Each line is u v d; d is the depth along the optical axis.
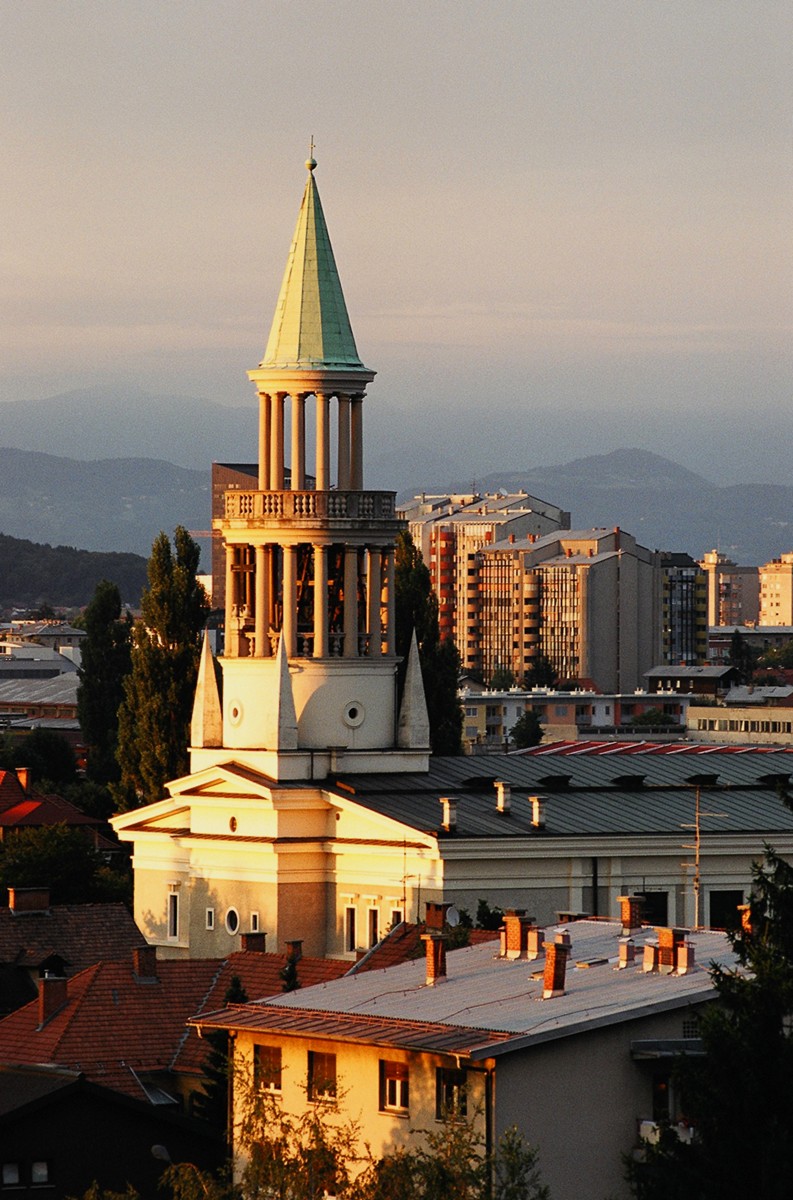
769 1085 143.00
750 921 159.00
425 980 172.88
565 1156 149.62
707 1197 140.88
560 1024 151.38
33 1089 168.75
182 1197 147.88
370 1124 157.25
